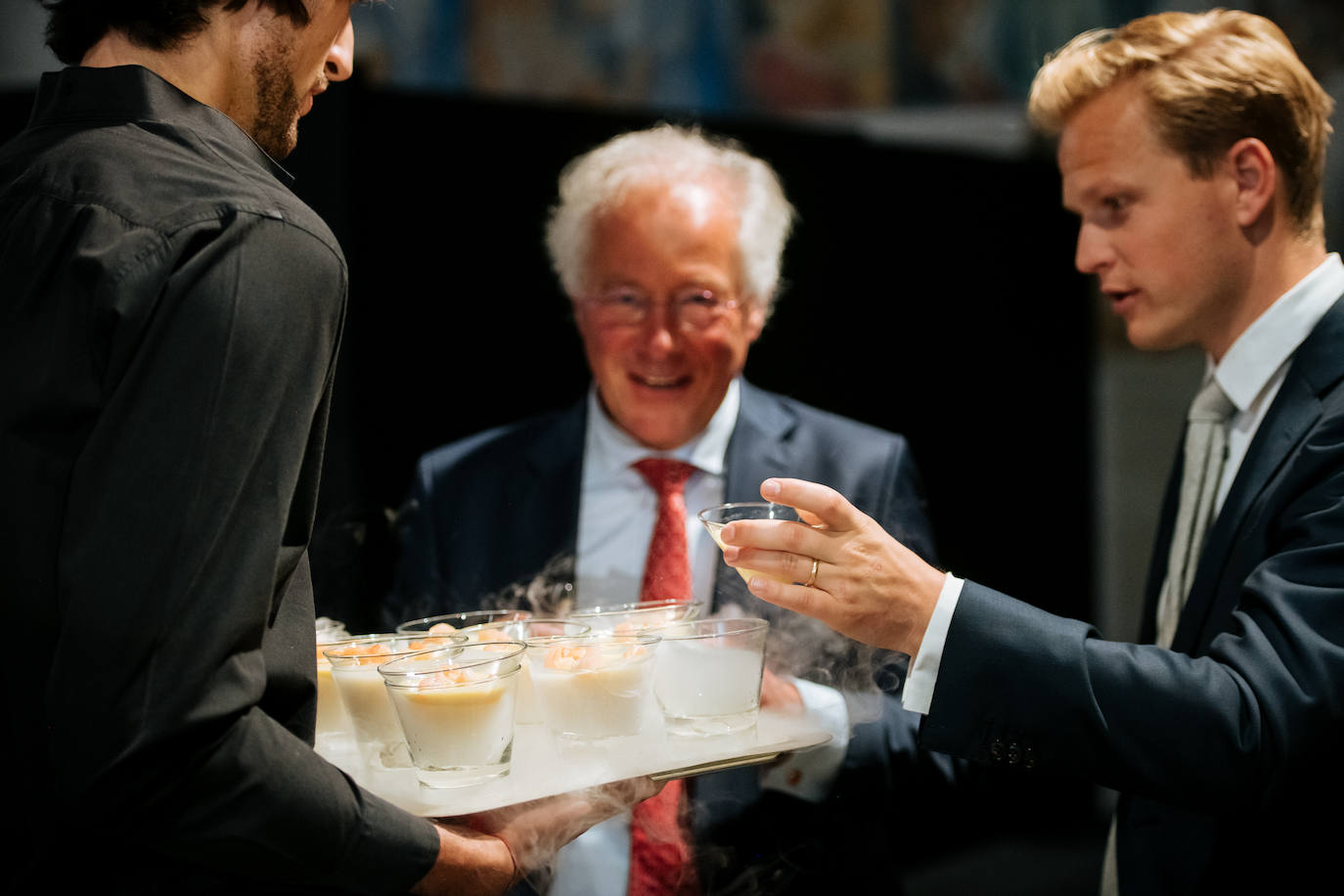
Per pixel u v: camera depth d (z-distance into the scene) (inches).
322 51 42.1
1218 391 57.7
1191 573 57.1
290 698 39.0
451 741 43.1
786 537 45.3
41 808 35.8
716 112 175.5
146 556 32.6
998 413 168.7
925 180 156.7
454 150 112.7
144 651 32.5
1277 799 45.1
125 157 36.4
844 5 178.5
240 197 35.4
